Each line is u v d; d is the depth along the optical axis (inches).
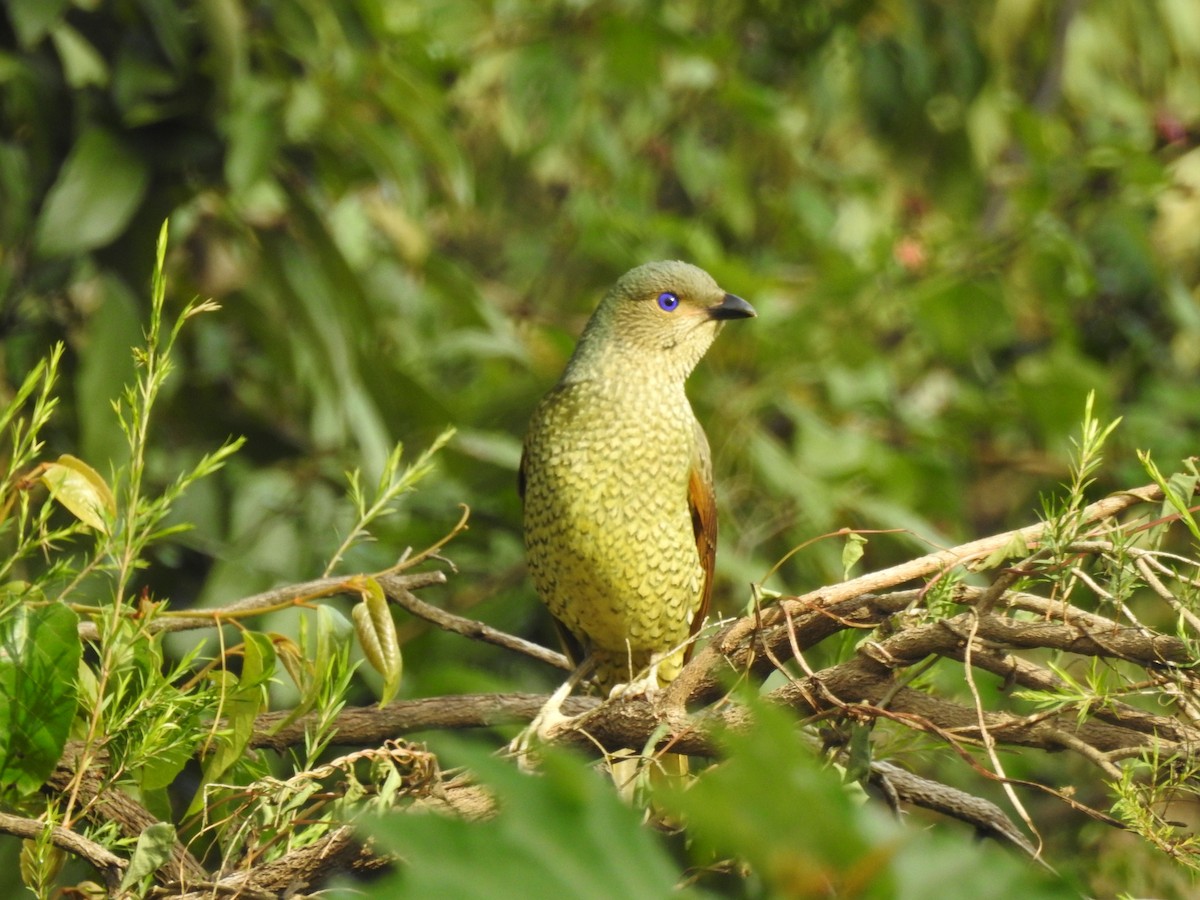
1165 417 476.4
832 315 486.3
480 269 591.5
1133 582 200.7
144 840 190.5
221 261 393.4
